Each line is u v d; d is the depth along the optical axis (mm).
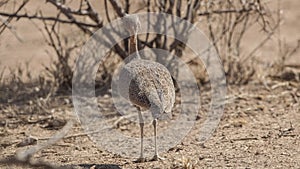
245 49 26188
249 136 17203
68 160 15375
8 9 23703
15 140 17453
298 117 19156
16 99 21547
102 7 24172
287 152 15523
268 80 23297
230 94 21734
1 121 19375
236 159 15031
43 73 23828
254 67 23516
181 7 22656
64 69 22547
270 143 16406
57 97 21734
